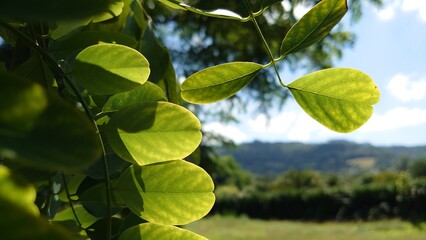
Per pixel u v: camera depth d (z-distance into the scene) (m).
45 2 0.07
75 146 0.08
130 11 0.26
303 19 0.18
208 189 0.16
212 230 4.86
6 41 0.21
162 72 0.26
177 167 0.16
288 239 4.31
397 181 6.24
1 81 0.07
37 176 0.17
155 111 0.15
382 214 6.16
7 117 0.07
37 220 0.07
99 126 0.15
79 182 0.21
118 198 0.16
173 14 1.99
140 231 0.15
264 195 7.38
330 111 0.18
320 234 4.66
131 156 0.15
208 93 0.18
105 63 0.15
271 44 2.04
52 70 0.19
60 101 0.08
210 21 2.00
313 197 7.08
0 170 0.07
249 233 4.71
